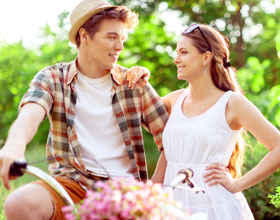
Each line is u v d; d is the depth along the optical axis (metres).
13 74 12.91
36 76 2.78
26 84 11.96
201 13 13.21
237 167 3.02
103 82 2.89
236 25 13.79
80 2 2.84
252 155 4.99
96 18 2.76
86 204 1.72
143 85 2.99
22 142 2.18
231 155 3.01
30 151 8.70
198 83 2.91
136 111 2.97
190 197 2.75
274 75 13.15
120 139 2.87
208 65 2.91
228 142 2.81
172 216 1.78
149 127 3.12
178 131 2.84
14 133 2.27
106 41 2.78
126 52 11.39
